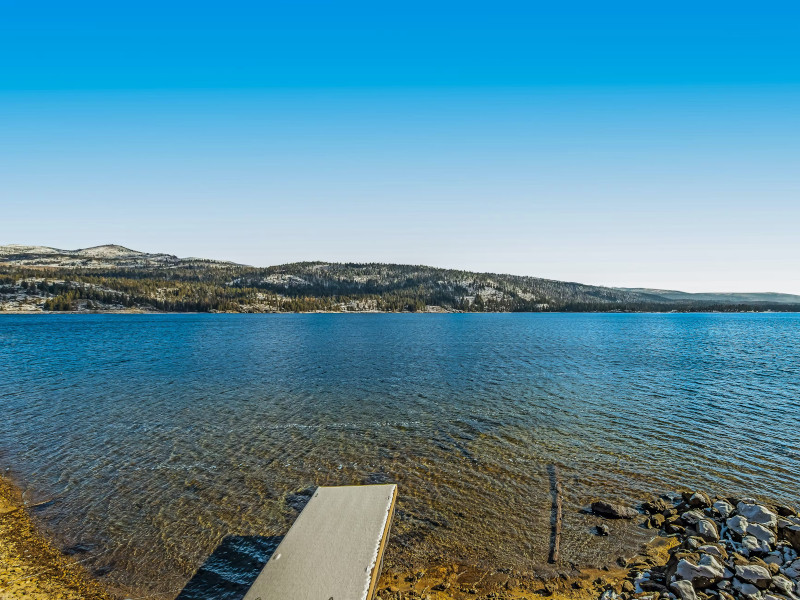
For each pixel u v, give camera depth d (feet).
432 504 61.98
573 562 49.62
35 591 44.65
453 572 48.11
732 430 93.15
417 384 140.56
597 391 130.52
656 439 87.66
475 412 106.83
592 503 61.62
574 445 84.43
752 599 41.16
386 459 77.56
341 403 115.34
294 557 43.29
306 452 80.59
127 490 65.77
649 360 197.67
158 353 221.87
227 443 84.99
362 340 302.45
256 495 64.34
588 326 515.91
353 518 50.08
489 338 323.57
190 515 58.95
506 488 66.74
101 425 95.91
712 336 347.97
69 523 57.06
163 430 92.53
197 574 47.55
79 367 175.42
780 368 174.70
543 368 174.09
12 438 87.56
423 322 604.49
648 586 44.42
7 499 63.16
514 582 46.47
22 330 378.53
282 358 203.92
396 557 50.60
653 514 59.26
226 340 297.33
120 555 50.67
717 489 66.69
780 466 74.84
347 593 38.68
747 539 50.42
